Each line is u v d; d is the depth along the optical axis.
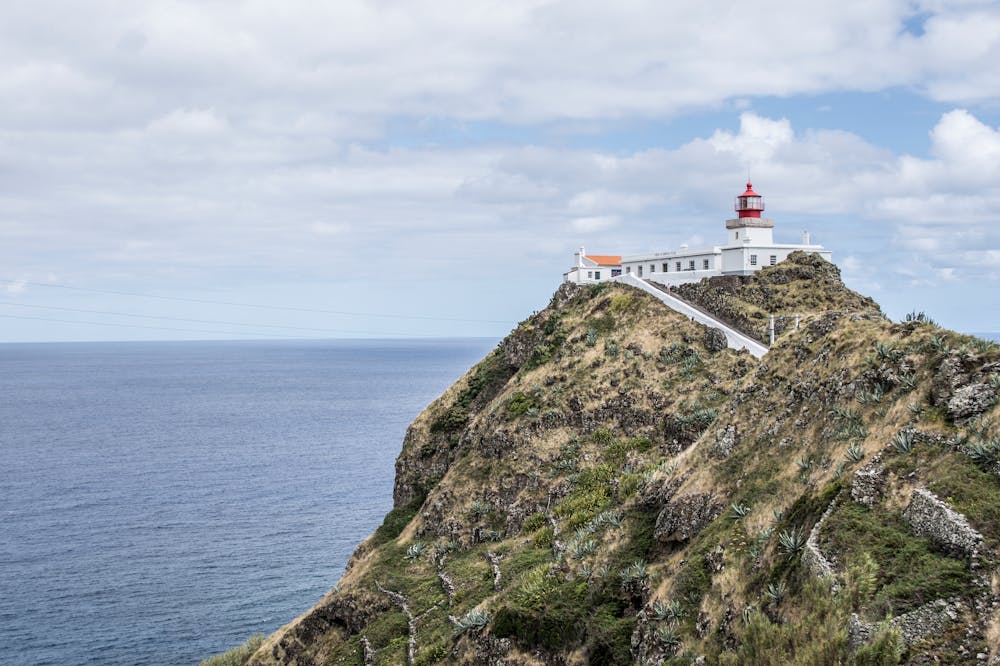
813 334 53.25
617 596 47.72
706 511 47.59
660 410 75.69
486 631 51.97
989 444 34.78
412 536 80.38
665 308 90.00
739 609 37.97
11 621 107.06
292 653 75.62
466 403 100.12
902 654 29.45
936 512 33.06
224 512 164.38
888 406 42.25
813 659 31.25
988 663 27.98
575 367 85.38
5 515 163.88
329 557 132.88
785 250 112.19
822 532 36.25
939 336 43.62
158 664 94.75
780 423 49.00
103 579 123.12
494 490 76.88
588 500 67.38
